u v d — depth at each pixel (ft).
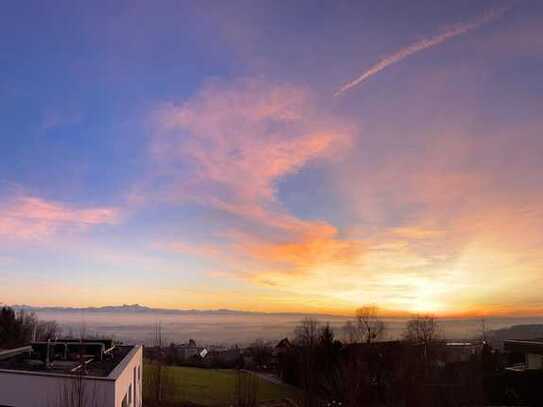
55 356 82.02
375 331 183.21
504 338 192.65
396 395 138.00
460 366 142.10
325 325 197.77
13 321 217.77
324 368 167.32
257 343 297.33
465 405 124.26
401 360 147.95
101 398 60.95
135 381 96.02
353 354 157.58
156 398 142.72
